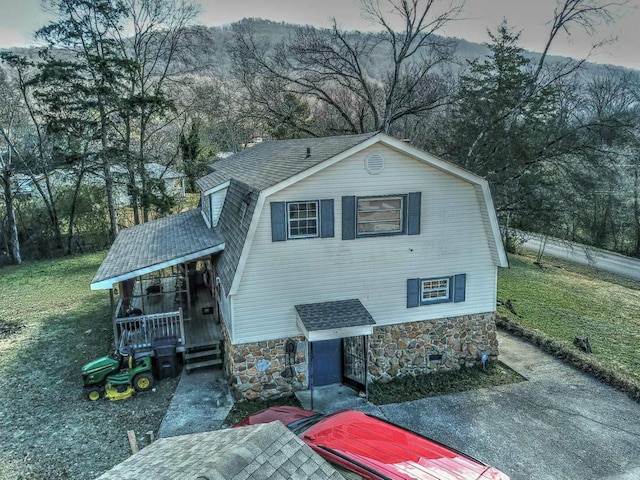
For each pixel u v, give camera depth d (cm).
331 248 1207
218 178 1648
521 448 1009
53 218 2955
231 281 1136
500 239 1295
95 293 2138
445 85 2891
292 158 1414
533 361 1445
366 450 675
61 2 2558
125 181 2945
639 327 1808
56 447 1009
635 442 1034
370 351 1287
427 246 1278
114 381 1198
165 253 1381
